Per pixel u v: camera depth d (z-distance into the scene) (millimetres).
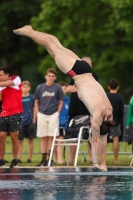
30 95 25047
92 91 17609
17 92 21531
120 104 23000
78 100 22094
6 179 17172
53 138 22641
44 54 61812
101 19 51250
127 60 50750
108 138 23078
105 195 14125
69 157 25312
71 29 51625
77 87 17906
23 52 61469
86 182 16344
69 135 22484
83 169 19906
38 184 16031
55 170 19656
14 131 21453
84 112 22156
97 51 54094
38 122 23078
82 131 21906
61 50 18328
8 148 32281
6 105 21469
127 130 23219
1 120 21484
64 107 24609
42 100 23141
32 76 83938
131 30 49281
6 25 60094
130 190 14867
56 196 14055
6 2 59094
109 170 19297
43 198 13789
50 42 18516
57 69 54062
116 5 47531
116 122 22875
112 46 51250
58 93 23156
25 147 32156
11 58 62094
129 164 22703
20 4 58750
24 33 18766
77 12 51719
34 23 53062
